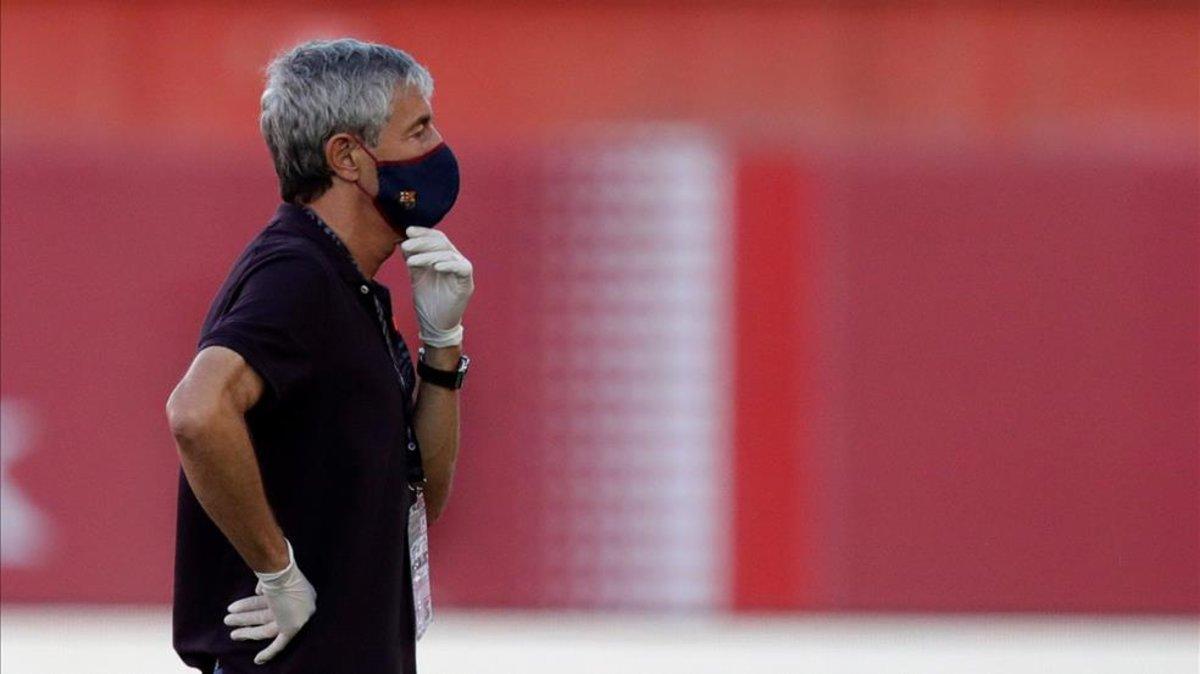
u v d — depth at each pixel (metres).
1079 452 28.06
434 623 27.83
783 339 28.30
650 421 28.33
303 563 10.12
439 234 11.09
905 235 28.20
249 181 28.03
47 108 36.47
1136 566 28.05
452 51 36.66
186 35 36.75
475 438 28.41
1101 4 36.88
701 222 28.41
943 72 36.75
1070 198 28.05
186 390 9.41
